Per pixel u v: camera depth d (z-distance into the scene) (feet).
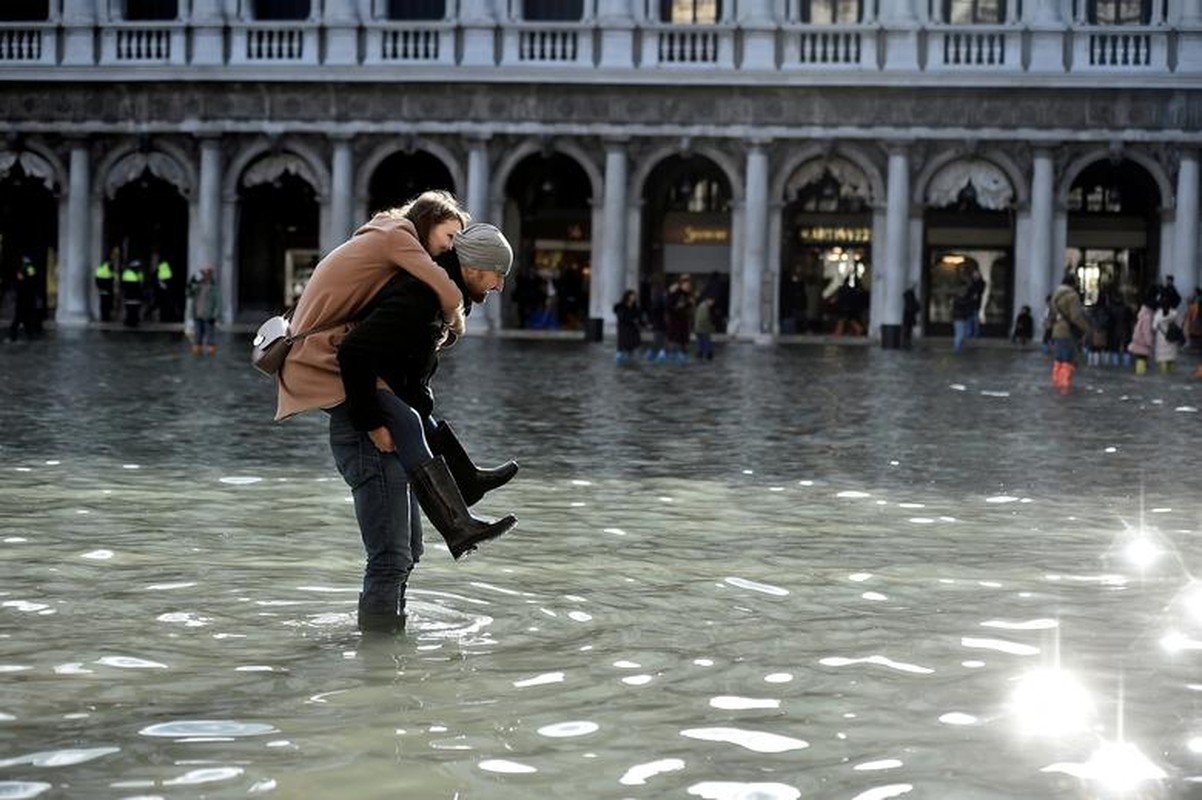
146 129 219.41
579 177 226.17
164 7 223.30
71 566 42.65
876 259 213.46
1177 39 207.31
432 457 33.96
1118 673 32.14
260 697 29.35
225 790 24.08
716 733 27.53
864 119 210.79
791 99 211.20
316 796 23.89
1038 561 45.80
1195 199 208.33
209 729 27.25
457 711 28.60
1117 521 54.24
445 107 215.10
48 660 32.01
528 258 228.02
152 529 49.16
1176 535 51.21
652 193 225.97
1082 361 186.09
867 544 48.60
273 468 65.00
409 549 35.42
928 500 59.16
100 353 154.10
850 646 34.40
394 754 26.02
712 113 212.02
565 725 27.86
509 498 57.67
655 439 80.59
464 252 35.19
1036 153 209.56
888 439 82.94
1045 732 27.81
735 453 74.54
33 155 222.48
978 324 214.07
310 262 230.89
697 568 43.91
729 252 224.94
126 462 66.33
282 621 35.96
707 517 53.88
